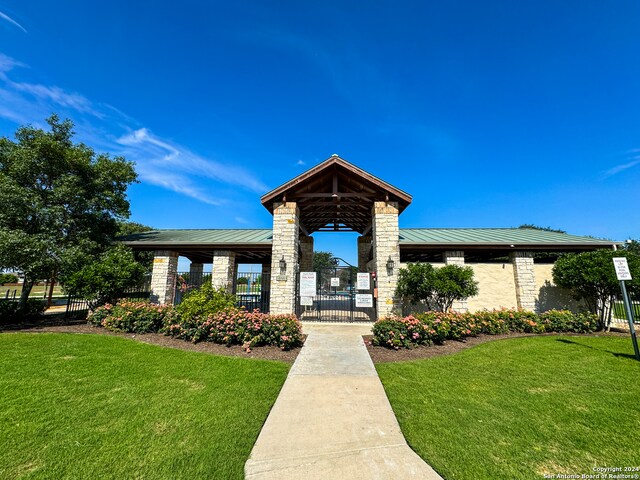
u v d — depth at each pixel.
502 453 2.89
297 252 11.84
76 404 3.90
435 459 2.80
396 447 3.00
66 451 2.88
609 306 9.38
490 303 11.10
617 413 3.72
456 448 2.97
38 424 3.37
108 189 13.17
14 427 3.30
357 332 9.11
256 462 2.74
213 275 12.62
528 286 11.02
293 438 3.16
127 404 3.91
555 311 9.27
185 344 7.09
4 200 10.05
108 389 4.40
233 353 6.43
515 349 6.80
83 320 10.61
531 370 5.36
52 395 4.16
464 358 6.11
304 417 3.63
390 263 10.56
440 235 13.08
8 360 5.71
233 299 8.69
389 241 10.73
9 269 9.70
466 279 9.09
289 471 2.62
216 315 7.42
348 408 3.88
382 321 7.58
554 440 3.13
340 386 4.64
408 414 3.71
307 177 10.79
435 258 15.38
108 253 10.93
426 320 7.53
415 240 11.74
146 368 5.35
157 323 8.34
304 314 13.12
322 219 15.09
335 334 8.76
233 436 3.17
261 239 12.71
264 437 3.17
